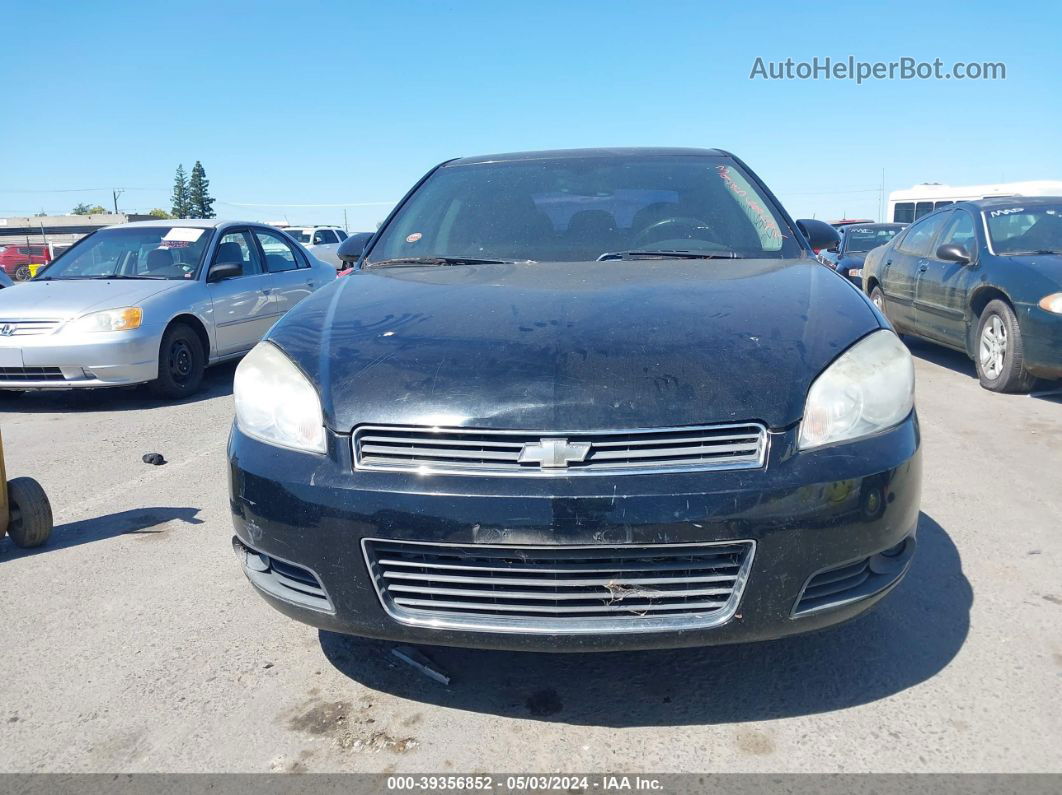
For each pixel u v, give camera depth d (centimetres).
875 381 226
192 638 290
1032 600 301
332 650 279
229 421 636
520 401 213
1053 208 707
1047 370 604
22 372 664
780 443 210
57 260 801
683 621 208
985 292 661
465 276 305
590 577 207
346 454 218
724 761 218
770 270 296
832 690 248
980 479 435
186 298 726
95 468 509
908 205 2470
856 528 212
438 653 275
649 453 207
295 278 888
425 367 227
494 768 218
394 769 218
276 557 226
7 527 369
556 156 403
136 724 241
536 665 266
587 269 305
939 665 260
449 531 206
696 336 233
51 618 309
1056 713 234
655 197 361
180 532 394
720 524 202
